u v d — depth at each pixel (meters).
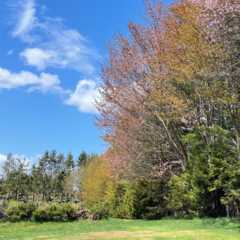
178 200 32.41
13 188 99.19
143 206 37.75
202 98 26.86
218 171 26.45
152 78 29.48
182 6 24.56
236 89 22.98
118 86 33.28
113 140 35.38
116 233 22.44
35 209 38.56
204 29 22.75
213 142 26.86
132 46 32.19
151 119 32.91
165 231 22.52
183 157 32.72
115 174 37.75
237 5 20.95
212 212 30.30
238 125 24.38
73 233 23.31
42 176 109.94
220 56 22.36
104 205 43.31
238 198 25.23
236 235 19.48
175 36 25.48
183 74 25.11
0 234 24.14
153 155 35.19
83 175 83.88
